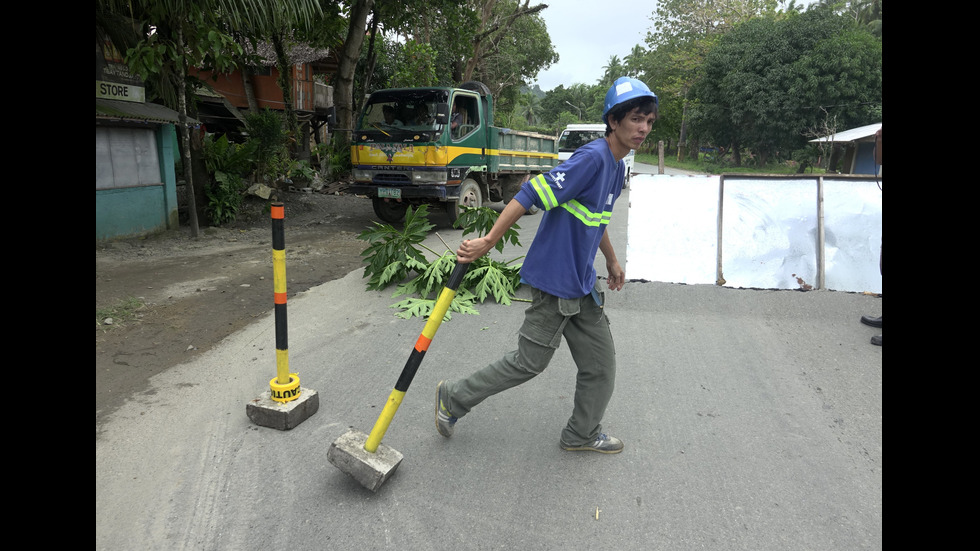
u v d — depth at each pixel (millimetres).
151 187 8359
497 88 35656
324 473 2635
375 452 2506
